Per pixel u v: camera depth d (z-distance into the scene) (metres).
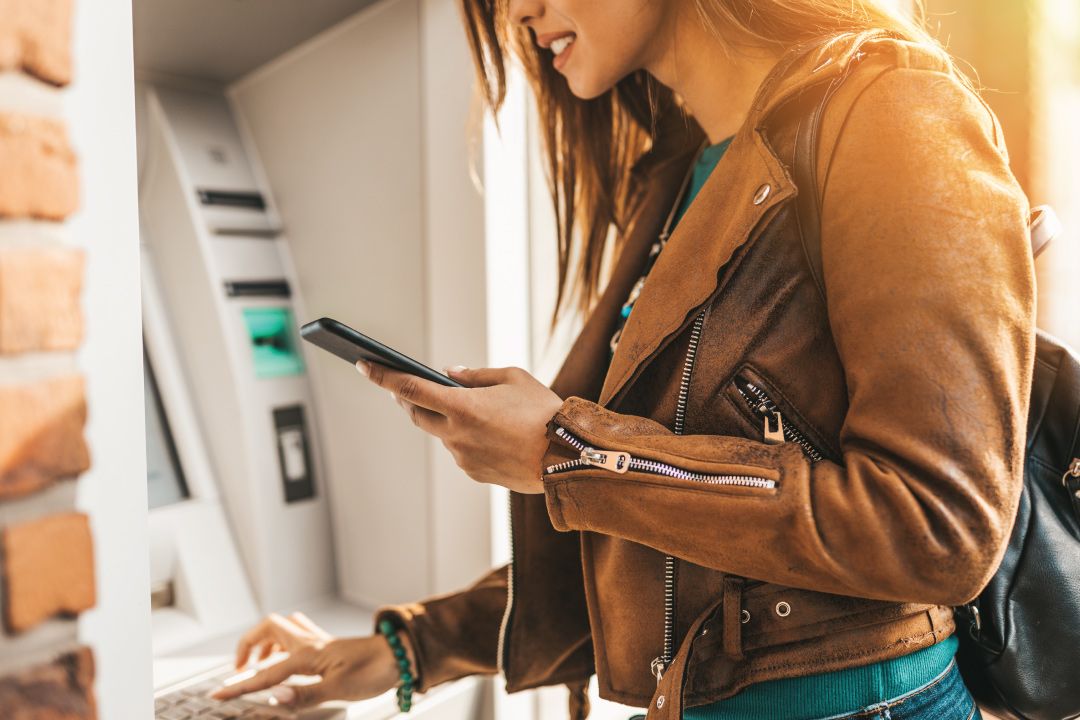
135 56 1.43
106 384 0.64
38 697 0.60
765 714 0.72
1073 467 0.80
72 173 0.61
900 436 0.56
